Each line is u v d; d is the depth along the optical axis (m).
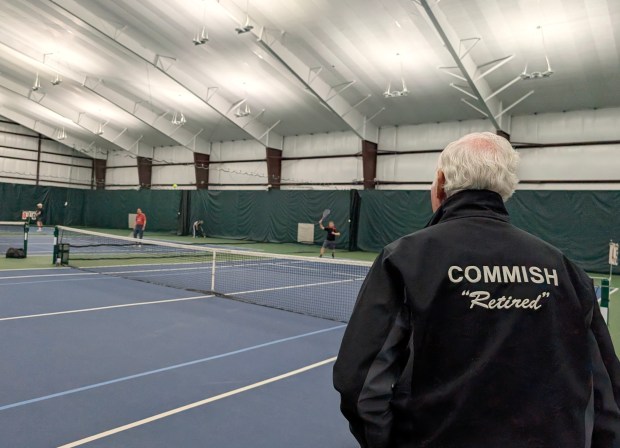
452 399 1.03
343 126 20.61
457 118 17.91
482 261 1.10
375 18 12.61
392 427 1.10
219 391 3.83
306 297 8.45
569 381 1.06
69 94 23.61
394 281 1.12
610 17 10.90
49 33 17.58
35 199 30.22
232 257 14.87
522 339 1.05
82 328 5.63
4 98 26.44
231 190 24.00
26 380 3.92
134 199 28.59
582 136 15.84
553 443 1.01
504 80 14.46
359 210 19.52
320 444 3.01
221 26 14.37
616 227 14.12
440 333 1.06
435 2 11.20
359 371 1.08
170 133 24.50
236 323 6.18
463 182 1.22
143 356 4.66
